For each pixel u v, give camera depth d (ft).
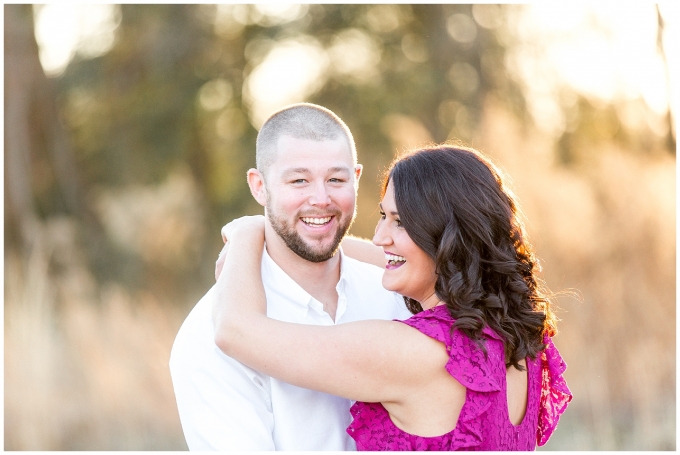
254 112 46.93
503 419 7.83
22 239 29.14
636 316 21.63
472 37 44.24
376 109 43.06
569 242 22.21
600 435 20.63
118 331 23.35
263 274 9.39
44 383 21.70
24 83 40.88
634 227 21.94
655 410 20.95
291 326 8.15
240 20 47.50
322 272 9.45
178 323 26.08
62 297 24.62
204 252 39.34
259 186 9.63
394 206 8.52
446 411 7.80
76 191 42.63
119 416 22.39
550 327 9.05
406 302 9.59
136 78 46.83
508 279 8.28
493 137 25.31
